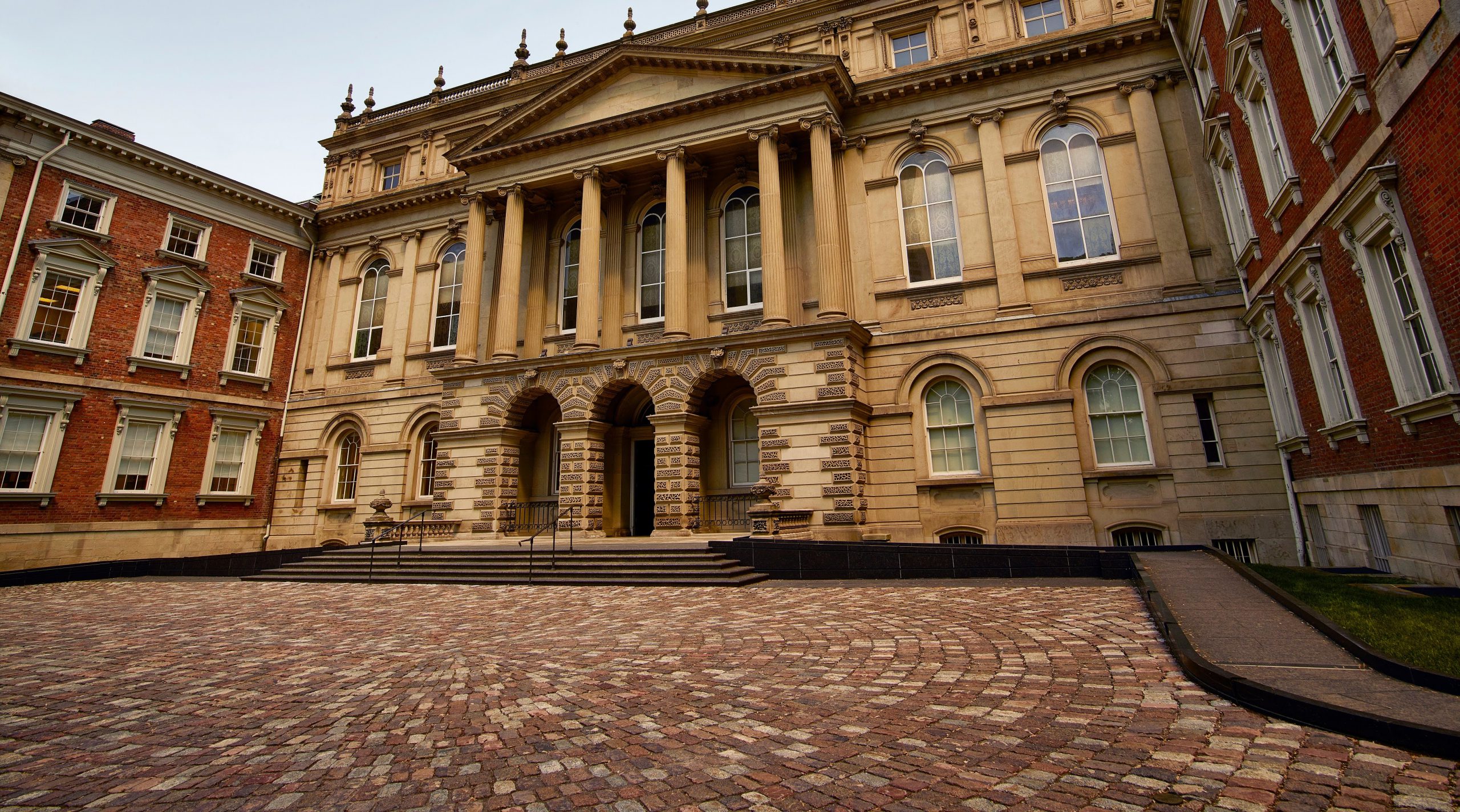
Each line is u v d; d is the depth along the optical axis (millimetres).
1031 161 21000
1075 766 4719
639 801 4402
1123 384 19000
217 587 18047
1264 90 13609
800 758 5023
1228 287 18312
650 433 24281
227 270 28969
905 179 22516
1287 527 16766
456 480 23734
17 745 5766
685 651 8609
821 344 19734
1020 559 13773
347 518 28203
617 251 25188
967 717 5758
